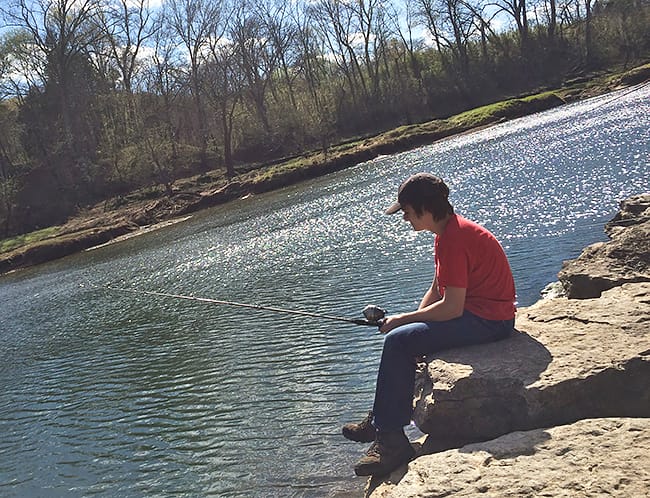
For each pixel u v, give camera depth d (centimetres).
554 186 1764
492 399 416
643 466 321
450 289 424
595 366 411
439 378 428
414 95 6172
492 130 4234
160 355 1088
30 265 3334
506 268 443
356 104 6138
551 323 486
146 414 819
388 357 432
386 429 434
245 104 6009
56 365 1216
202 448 675
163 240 2980
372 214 2114
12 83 5403
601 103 4225
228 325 1163
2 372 1263
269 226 2442
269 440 652
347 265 1427
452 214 433
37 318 1797
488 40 6831
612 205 1391
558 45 6675
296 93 6397
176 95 5716
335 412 684
